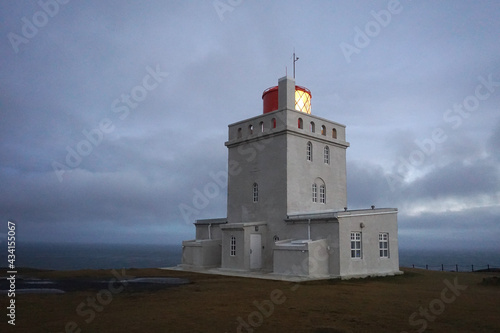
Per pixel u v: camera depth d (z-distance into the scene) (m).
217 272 26.69
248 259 26.59
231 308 13.11
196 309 12.91
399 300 14.84
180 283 20.33
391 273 25.42
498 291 17.69
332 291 17.28
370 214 24.88
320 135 29.69
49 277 23.34
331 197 30.33
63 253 151.88
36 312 12.34
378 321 11.23
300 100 31.06
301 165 28.16
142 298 15.18
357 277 23.06
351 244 23.69
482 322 11.16
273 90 31.62
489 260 136.00
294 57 31.95
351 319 11.48
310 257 22.41
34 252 151.25
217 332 9.97
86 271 27.70
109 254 150.25
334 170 30.98
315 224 24.48
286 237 26.41
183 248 32.53
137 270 28.95
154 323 10.88
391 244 26.00
